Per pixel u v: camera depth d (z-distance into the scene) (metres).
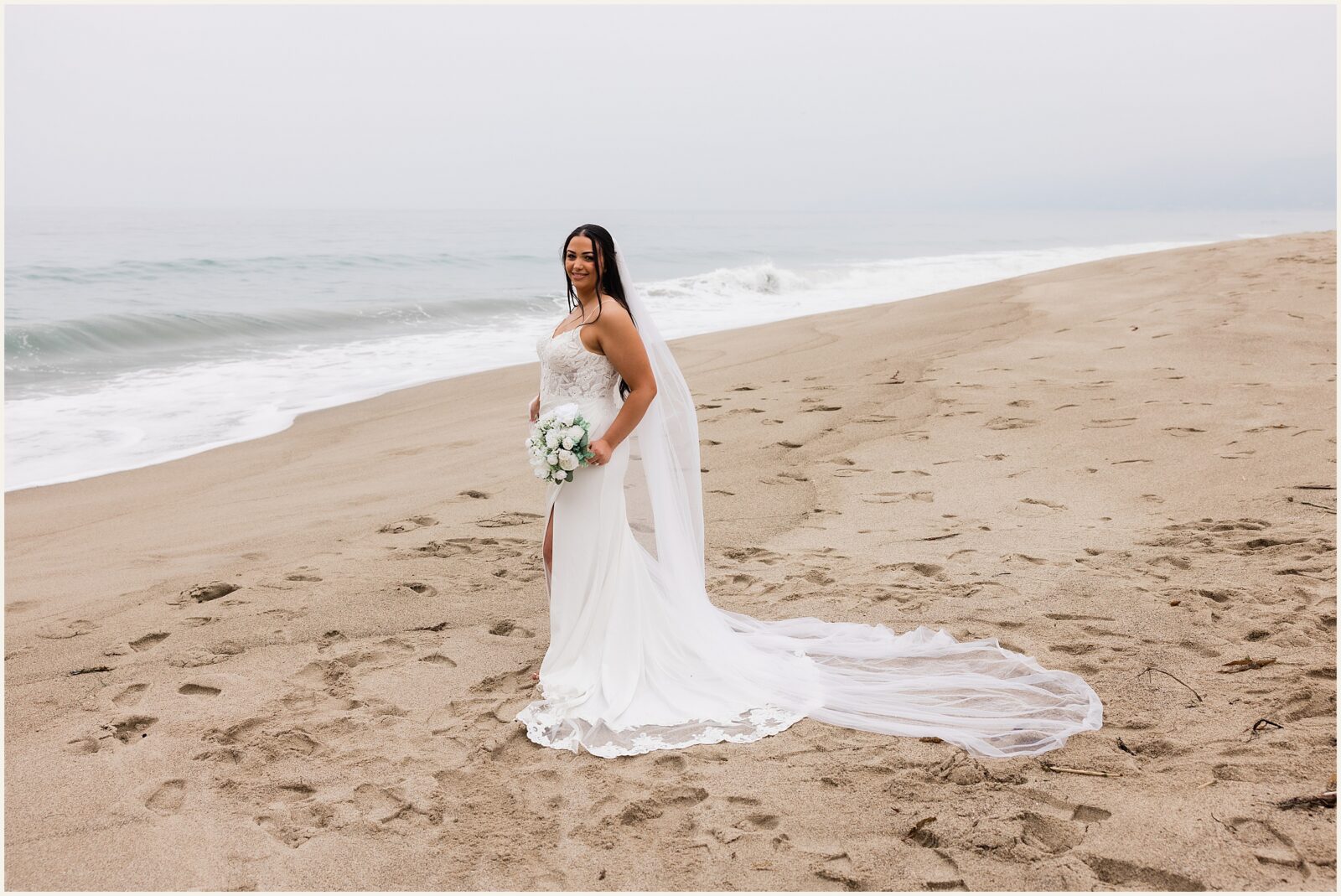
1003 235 59.06
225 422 10.00
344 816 2.99
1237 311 11.19
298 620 4.60
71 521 6.85
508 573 5.19
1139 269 17.19
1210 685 3.48
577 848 2.80
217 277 23.42
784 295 22.41
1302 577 4.36
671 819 2.94
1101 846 2.61
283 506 6.86
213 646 4.32
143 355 13.97
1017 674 3.71
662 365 4.06
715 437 7.77
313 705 3.77
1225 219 115.25
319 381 12.12
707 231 55.66
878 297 21.77
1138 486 5.93
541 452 3.73
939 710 3.50
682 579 4.02
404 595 4.90
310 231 46.28
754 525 5.77
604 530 3.83
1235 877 2.43
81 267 22.52
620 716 3.58
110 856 2.81
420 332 16.64
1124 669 3.69
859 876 2.59
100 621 4.70
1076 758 3.08
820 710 3.57
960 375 9.41
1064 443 6.97
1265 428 6.78
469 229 50.44
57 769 3.29
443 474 7.45
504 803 3.06
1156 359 9.33
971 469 6.55
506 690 3.91
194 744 3.46
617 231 52.81
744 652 3.97
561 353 3.86
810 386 9.58
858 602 4.57
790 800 2.99
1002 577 4.73
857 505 6.02
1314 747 2.97
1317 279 12.86
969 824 2.77
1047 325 12.00
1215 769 2.91
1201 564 4.64
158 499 7.36
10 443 9.11
